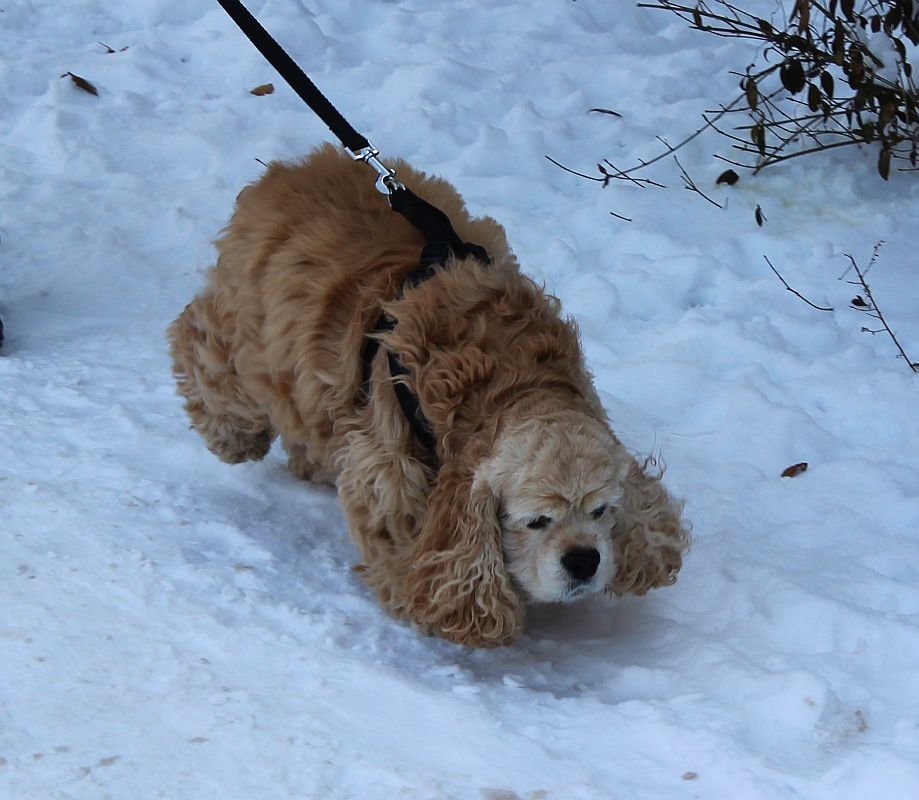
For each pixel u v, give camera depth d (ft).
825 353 17.97
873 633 11.76
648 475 12.50
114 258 20.65
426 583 11.68
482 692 11.14
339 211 13.41
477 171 22.94
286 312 13.02
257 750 9.93
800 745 10.22
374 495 12.07
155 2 29.04
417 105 24.75
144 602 11.94
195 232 21.40
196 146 23.80
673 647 12.02
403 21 28.25
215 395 14.53
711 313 18.67
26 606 11.73
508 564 11.59
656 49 27.63
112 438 15.57
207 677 10.85
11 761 9.69
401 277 12.57
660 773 9.84
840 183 21.70
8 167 23.22
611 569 11.64
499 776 9.70
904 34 21.98
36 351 17.97
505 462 11.16
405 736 10.22
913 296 18.85
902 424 16.14
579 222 21.29
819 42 22.12
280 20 27.50
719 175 22.18
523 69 26.50
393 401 12.03
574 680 11.66
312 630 11.88
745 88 21.84
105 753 9.82
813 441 15.80
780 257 20.04
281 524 14.16
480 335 11.91
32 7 29.19
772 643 11.93
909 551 13.44
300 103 25.46
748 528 14.14
